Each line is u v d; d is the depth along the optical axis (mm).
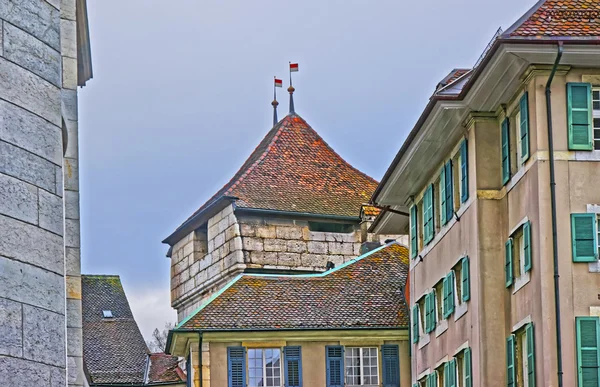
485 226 40250
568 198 36500
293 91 78625
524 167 37719
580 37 35750
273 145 74688
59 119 18859
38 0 18750
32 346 17781
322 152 75250
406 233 56719
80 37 27688
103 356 74812
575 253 36219
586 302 36031
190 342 57094
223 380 56844
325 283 60625
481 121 40625
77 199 23266
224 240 69250
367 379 57594
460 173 42781
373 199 51031
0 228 17609
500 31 38219
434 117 41125
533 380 36531
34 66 18531
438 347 46094
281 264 68500
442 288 45844
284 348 57344
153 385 71375
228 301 58812
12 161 17953
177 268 74875
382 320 58031
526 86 37281
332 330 57469
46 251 18266
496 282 40062
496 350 39844
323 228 70375
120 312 79125
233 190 69875
